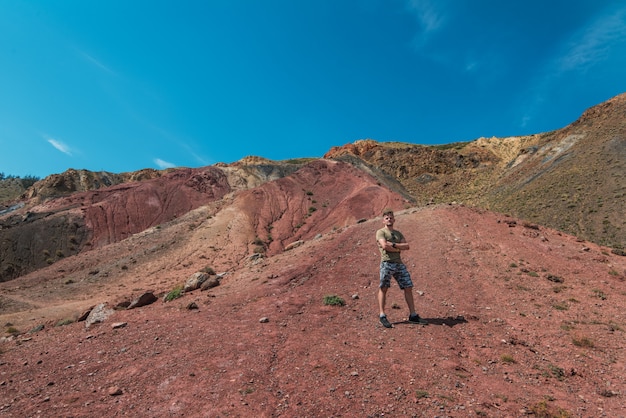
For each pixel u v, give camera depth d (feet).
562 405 15.94
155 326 26.84
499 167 338.13
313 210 208.74
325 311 28.73
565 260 40.45
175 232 171.63
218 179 292.61
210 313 29.66
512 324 26.05
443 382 17.52
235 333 24.12
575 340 22.97
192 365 19.39
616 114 264.72
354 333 23.85
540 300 30.81
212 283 41.55
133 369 19.62
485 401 15.94
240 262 139.54
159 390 17.07
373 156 423.64
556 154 268.00
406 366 18.98
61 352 23.38
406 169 375.04
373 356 20.12
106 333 26.40
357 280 36.73
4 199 472.85
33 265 167.94
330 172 253.85
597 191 177.78
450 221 54.85
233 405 15.34
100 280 124.36
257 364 19.20
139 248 156.46
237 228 174.19
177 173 283.59
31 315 87.40
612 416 15.12
